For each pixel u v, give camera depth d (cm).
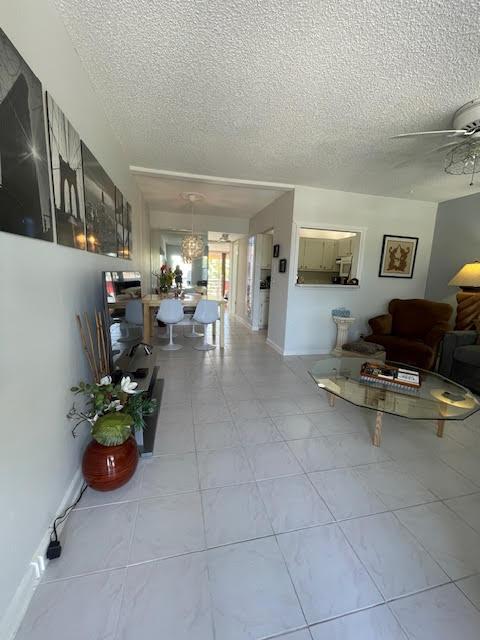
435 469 180
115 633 94
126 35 145
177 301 409
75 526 132
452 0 121
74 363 153
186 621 98
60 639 92
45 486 118
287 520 140
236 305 751
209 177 347
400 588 111
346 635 96
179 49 153
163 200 480
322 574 115
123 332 222
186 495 153
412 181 342
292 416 240
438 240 429
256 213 568
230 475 169
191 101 200
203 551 123
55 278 130
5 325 92
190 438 205
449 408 196
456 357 300
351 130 232
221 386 299
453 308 402
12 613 93
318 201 387
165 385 300
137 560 118
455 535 135
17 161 97
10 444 94
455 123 206
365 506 150
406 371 231
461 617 102
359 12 128
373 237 416
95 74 174
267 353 426
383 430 223
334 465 181
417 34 138
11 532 94
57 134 131
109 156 230
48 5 123
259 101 197
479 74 164
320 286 416
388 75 167
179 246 608
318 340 429
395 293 441
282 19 133
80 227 162
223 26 137
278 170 322
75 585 107
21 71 99
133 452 159
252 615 101
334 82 175
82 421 161
